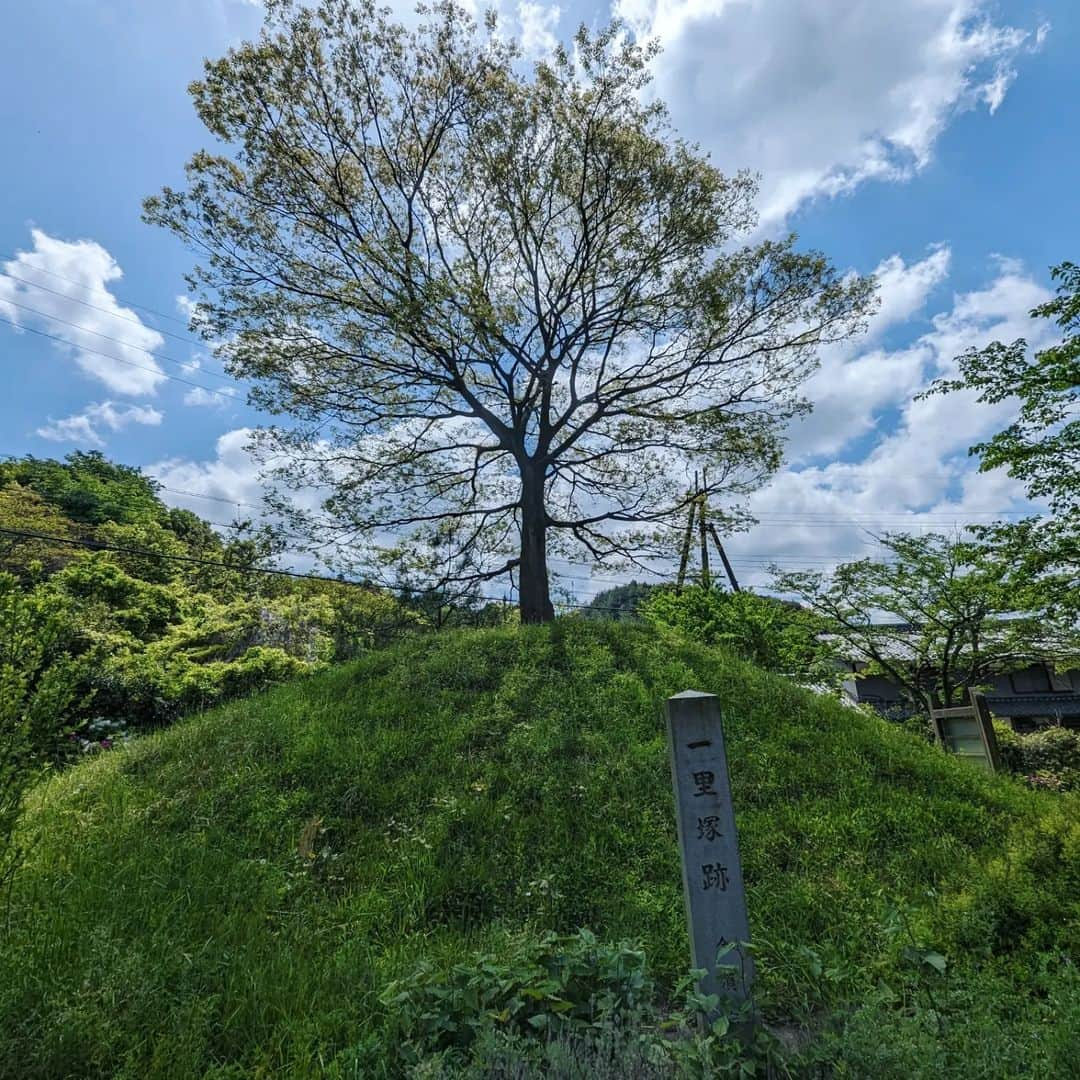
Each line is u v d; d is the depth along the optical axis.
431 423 17.09
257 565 15.95
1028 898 3.79
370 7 14.57
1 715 3.98
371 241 14.62
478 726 8.01
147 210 14.44
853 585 17.67
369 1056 3.24
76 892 4.72
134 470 46.72
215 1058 3.34
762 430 16.59
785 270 15.66
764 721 8.17
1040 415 11.12
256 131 14.77
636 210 16.33
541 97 15.58
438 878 5.36
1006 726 17.50
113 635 13.32
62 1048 3.04
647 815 6.25
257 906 4.92
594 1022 3.27
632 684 9.06
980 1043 2.80
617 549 17.97
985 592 14.92
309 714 8.49
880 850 5.86
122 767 7.59
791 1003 3.90
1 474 32.81
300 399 15.63
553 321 16.88
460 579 17.23
